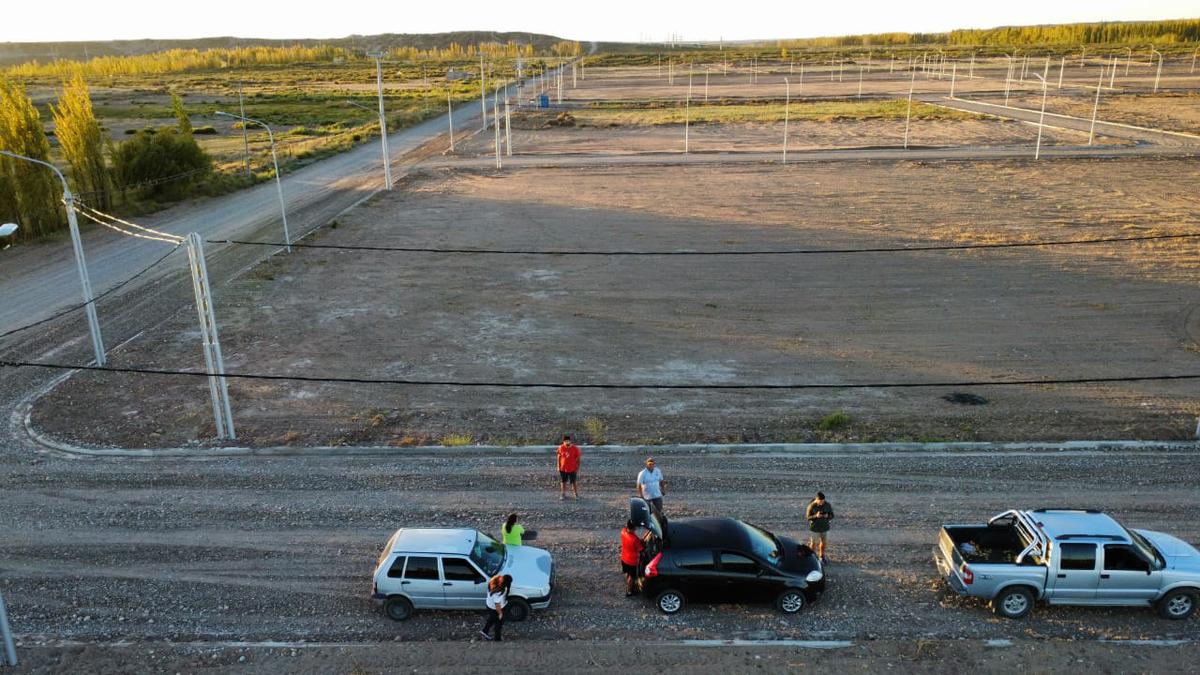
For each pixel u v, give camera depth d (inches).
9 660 535.5
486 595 584.7
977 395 1018.1
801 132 3769.7
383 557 599.5
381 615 593.9
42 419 948.0
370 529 701.9
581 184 2603.3
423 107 5108.3
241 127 4205.2
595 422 928.9
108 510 735.1
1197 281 1478.8
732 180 2600.9
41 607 601.0
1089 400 997.2
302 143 3599.9
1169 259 1615.4
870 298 1418.6
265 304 1413.6
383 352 1182.3
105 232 1931.6
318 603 606.9
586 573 642.2
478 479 792.9
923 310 1350.9
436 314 1359.5
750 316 1337.4
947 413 960.9
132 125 4146.2
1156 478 775.1
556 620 585.9
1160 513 708.7
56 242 1829.5
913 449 853.2
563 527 705.6
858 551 666.2
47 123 4126.5
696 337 1243.8
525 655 545.3
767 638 563.5
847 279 1528.1
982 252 1691.7
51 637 569.0
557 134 4001.0
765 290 1473.9
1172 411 958.4
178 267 1635.1
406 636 570.6
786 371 1104.2
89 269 1616.6
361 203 2295.8
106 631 575.5
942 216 2001.7
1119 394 1015.0
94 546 677.9
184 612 595.5
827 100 5216.5
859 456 838.5
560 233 1913.1
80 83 2047.2
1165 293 1416.1
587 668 531.2
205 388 1047.0
